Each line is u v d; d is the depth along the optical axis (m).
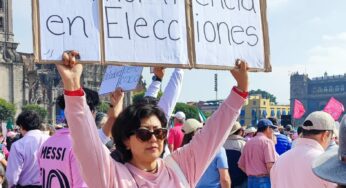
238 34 5.89
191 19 5.71
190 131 10.63
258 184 12.02
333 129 7.19
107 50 5.34
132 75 8.77
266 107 179.75
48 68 146.25
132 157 4.89
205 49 5.74
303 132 7.25
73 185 6.46
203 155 5.14
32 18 5.07
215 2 5.84
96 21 5.31
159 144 4.79
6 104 127.81
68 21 5.20
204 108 120.00
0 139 28.38
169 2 5.64
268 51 5.98
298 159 7.02
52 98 146.00
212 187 10.20
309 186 6.84
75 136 4.50
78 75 4.54
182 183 4.95
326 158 3.83
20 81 141.25
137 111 4.77
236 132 13.00
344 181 3.53
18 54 142.25
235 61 5.39
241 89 5.28
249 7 5.97
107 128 7.39
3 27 141.00
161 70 8.45
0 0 141.12
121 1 5.45
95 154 4.54
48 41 5.11
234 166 12.80
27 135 10.07
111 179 4.64
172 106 7.80
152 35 5.54
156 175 4.81
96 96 6.71
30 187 9.95
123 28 5.43
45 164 6.80
